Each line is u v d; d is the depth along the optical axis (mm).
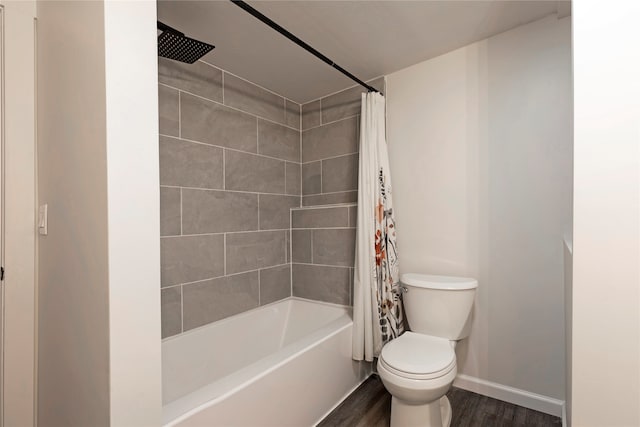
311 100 2680
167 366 1754
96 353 894
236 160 2232
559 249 1693
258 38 1815
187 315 1937
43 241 1223
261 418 1399
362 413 1821
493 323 1898
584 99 768
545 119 1724
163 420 1083
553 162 1705
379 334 2010
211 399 1221
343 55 2035
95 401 901
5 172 1185
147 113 931
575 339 788
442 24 1741
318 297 2529
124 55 878
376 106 2086
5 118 1186
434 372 1423
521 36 1781
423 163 2137
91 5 883
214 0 1489
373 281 2018
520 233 1805
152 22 949
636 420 729
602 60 748
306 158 2711
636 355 725
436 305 1824
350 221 2357
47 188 1191
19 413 1219
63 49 1058
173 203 1864
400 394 1473
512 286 1833
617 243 737
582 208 773
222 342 2051
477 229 1942
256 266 2379
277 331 2410
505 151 1845
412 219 2186
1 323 1188
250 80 2326
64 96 1053
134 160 897
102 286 866
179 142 1894
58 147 1103
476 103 1937
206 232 2041
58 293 1110
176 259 1883
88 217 924
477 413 1766
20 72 1220
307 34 1798
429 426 1490
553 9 1632
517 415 1739
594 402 768
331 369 1866
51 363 1160
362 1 1531
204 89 2035
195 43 1435
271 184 2504
